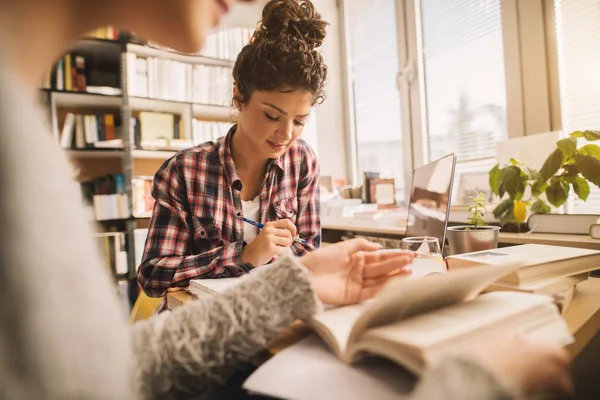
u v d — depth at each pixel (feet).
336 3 11.30
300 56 3.31
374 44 10.23
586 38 5.63
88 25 1.09
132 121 8.86
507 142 5.18
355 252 2.03
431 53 8.54
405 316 1.35
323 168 11.05
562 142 3.76
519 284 1.92
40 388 0.63
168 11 1.19
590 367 2.09
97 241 0.81
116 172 10.14
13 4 0.89
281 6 3.53
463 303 1.56
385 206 8.39
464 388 0.74
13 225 0.64
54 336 0.64
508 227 4.45
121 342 0.74
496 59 7.07
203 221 3.92
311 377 1.28
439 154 8.44
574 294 2.16
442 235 3.30
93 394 0.67
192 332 1.44
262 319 1.51
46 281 0.65
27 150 0.68
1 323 0.62
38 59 0.98
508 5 6.54
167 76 9.11
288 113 3.53
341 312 1.71
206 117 10.59
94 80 9.18
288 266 1.66
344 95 11.30
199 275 3.30
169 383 1.36
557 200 3.94
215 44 9.61
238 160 4.26
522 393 0.78
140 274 3.54
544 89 6.06
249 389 1.25
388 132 9.96
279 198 4.32
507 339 0.94
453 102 8.02
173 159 4.01
